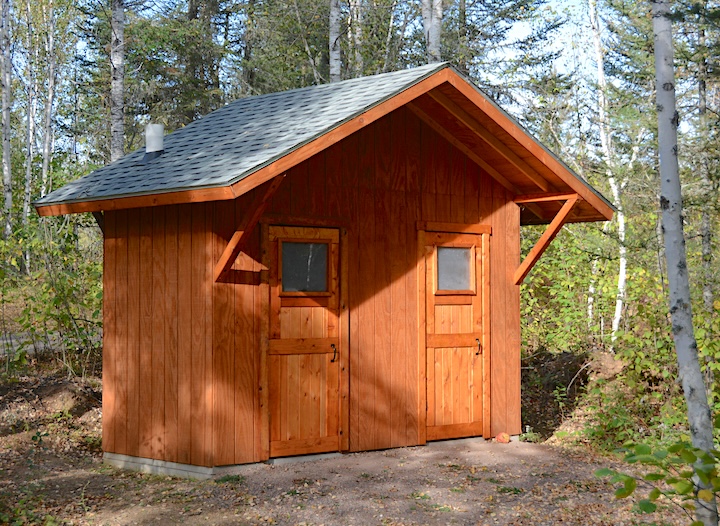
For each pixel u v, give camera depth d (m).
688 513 7.05
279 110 9.72
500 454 9.33
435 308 9.88
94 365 12.88
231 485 7.79
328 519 6.77
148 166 9.01
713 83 15.23
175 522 6.71
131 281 8.97
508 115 9.25
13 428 9.95
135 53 26.52
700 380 6.02
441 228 9.91
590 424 11.33
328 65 25.55
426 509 7.06
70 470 8.65
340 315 9.06
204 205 8.20
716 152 12.74
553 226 10.09
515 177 10.34
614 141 16.72
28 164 23.53
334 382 9.01
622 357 12.67
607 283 14.73
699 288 12.83
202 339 8.20
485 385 10.23
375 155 9.43
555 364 14.24
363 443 9.25
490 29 23.77
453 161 10.07
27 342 12.13
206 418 8.16
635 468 8.80
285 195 8.70
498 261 10.45
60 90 32.28
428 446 9.71
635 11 14.03
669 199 6.23
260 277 8.49
